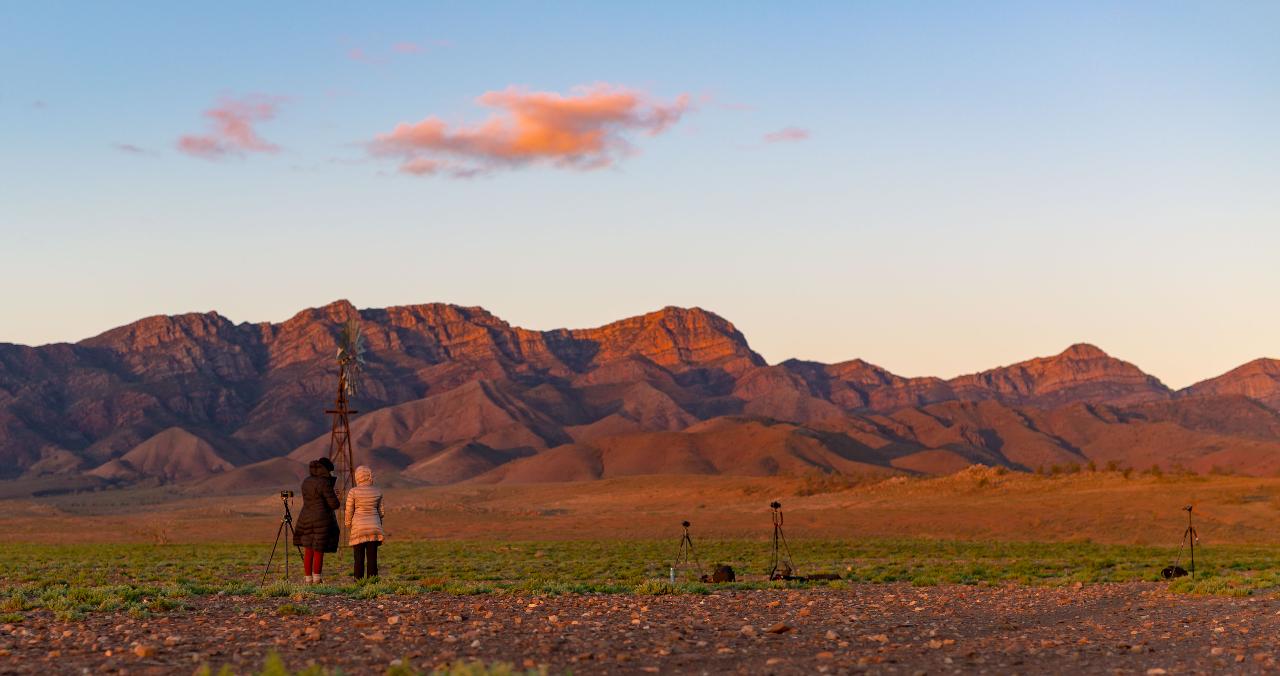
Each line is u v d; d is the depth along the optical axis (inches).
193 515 6550.2
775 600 1000.9
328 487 1101.7
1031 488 5027.1
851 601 1019.3
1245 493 4244.6
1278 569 1708.9
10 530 4495.6
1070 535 3531.0
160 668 563.8
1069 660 627.8
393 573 1546.5
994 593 1165.1
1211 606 981.8
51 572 1581.0
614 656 617.6
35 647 637.3
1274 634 742.5
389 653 613.9
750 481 7436.0
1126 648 679.1
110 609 829.8
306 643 650.8
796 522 3998.5
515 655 616.4
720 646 663.1
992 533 3609.7
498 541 3095.5
